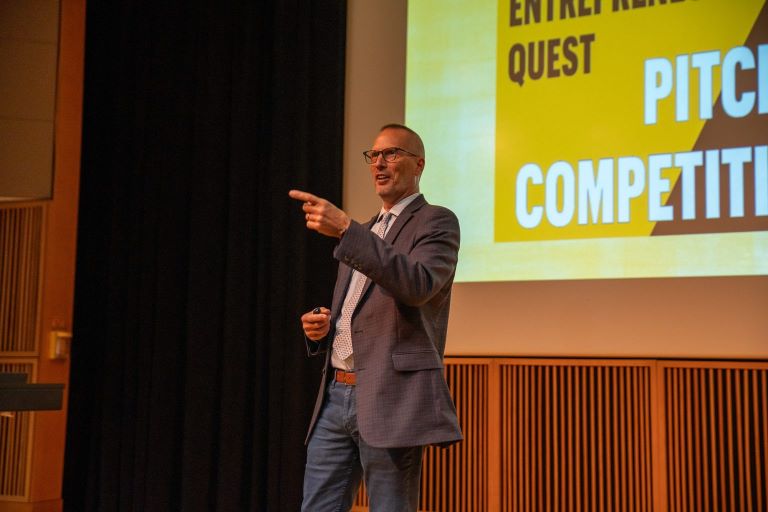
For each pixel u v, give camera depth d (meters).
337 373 2.00
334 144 3.63
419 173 2.08
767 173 2.90
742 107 2.96
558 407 3.24
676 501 3.00
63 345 4.05
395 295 1.74
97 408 4.20
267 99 3.87
